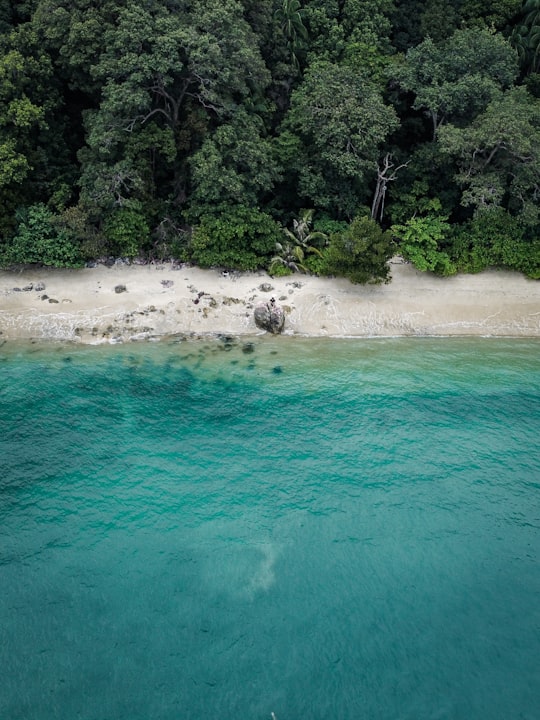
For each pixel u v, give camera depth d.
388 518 25.84
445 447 29.62
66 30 38.38
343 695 19.56
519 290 42.81
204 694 19.50
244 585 23.03
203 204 41.75
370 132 41.16
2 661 20.23
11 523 25.12
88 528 25.05
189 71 39.06
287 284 42.03
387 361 36.53
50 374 34.16
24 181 40.12
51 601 22.20
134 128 40.19
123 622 21.56
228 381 34.22
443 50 45.47
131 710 19.00
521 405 32.59
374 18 48.38
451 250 43.62
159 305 39.62
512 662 20.59
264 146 41.53
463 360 36.78
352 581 23.30
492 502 26.66
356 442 29.88
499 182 41.12
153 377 34.31
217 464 28.42
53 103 40.91
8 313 38.12
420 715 19.05
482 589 23.05
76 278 41.06
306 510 26.12
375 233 39.84
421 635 21.42
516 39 49.81
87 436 29.81
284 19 46.94
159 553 24.09
